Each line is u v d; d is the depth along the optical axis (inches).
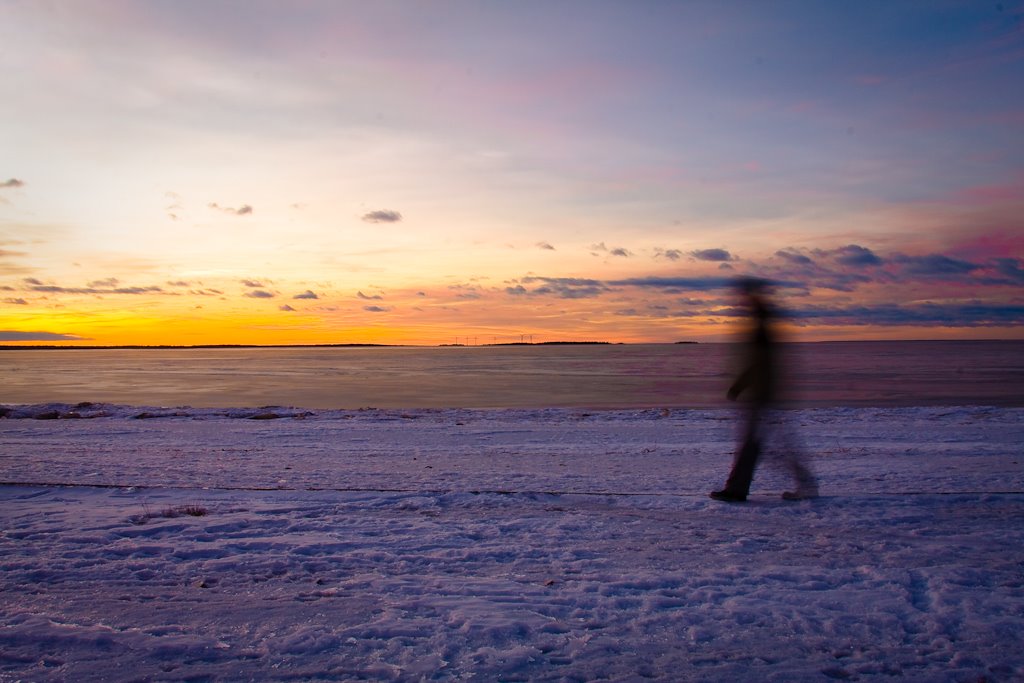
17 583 183.2
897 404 1035.3
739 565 201.6
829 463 404.5
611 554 213.2
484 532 237.9
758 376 289.4
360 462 418.6
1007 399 1120.2
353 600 171.8
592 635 151.9
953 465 394.6
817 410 817.5
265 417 784.3
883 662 139.0
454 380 1948.8
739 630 154.9
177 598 173.2
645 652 143.8
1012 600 169.6
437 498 291.3
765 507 277.1
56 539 223.9
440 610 165.2
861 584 184.2
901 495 294.4
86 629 151.8
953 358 4160.9
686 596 175.9
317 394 1401.3
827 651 144.6
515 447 500.1
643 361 4023.1
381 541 225.1
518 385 1669.5
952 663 138.9
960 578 187.2
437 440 547.8
